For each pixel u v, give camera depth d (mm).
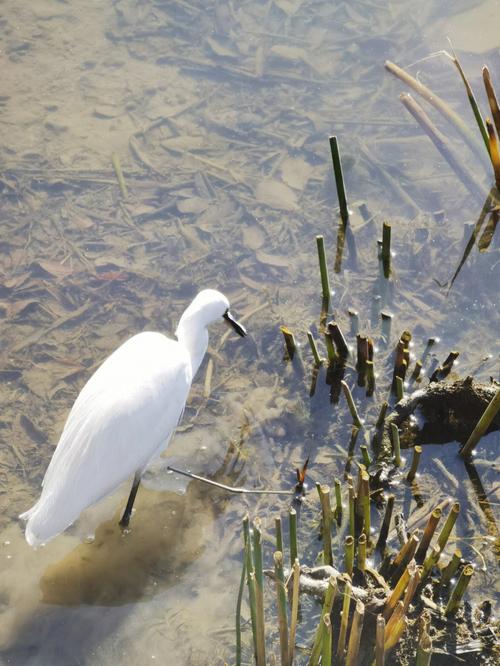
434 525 4336
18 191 7992
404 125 8641
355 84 9242
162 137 8625
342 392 6039
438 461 5395
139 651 4527
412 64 8547
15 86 9328
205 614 4676
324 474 5418
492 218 7488
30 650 4594
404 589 3922
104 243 7457
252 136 8625
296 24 10266
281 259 7270
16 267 7227
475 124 8406
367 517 4738
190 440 5785
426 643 3477
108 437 4969
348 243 7379
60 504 4844
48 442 5766
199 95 9203
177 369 5348
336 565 4797
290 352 6344
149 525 5238
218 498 5367
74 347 6523
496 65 9156
